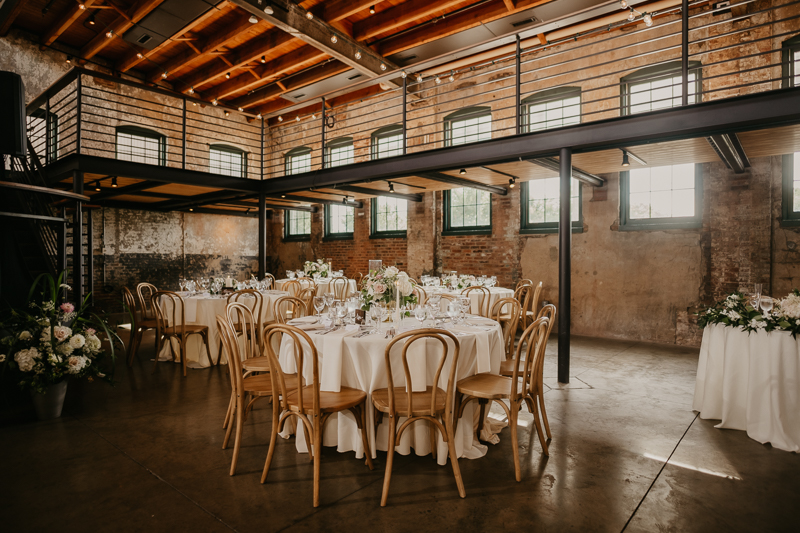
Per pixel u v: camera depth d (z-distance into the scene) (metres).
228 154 11.27
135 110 9.55
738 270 5.79
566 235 4.46
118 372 4.76
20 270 4.92
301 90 9.50
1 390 3.62
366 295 3.08
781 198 5.50
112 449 2.86
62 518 2.09
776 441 2.90
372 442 2.64
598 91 6.91
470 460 2.73
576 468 2.62
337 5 6.54
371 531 2.00
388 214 9.79
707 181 6.02
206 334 4.96
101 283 9.22
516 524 2.06
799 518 2.11
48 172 6.48
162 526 2.03
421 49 7.53
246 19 7.36
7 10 7.04
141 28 7.18
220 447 2.90
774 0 5.51
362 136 10.04
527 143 4.80
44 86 8.27
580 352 5.82
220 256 11.29
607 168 5.91
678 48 6.24
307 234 11.52
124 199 8.93
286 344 2.98
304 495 2.31
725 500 2.27
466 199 8.52
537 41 7.19
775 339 2.93
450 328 3.03
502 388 2.61
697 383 3.61
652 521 2.09
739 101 3.64
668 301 6.35
